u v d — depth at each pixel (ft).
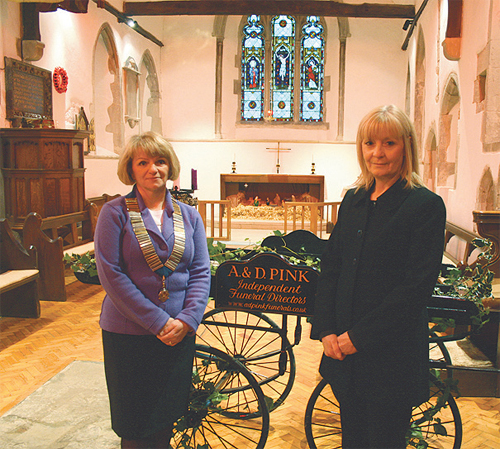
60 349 13.12
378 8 35.58
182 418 7.61
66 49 26.35
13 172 19.42
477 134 18.71
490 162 16.90
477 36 18.70
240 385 9.87
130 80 35.96
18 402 10.09
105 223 6.20
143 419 6.24
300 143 41.60
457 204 22.00
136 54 37.06
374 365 5.72
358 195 6.13
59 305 17.26
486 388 10.39
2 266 15.84
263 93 43.24
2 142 19.56
